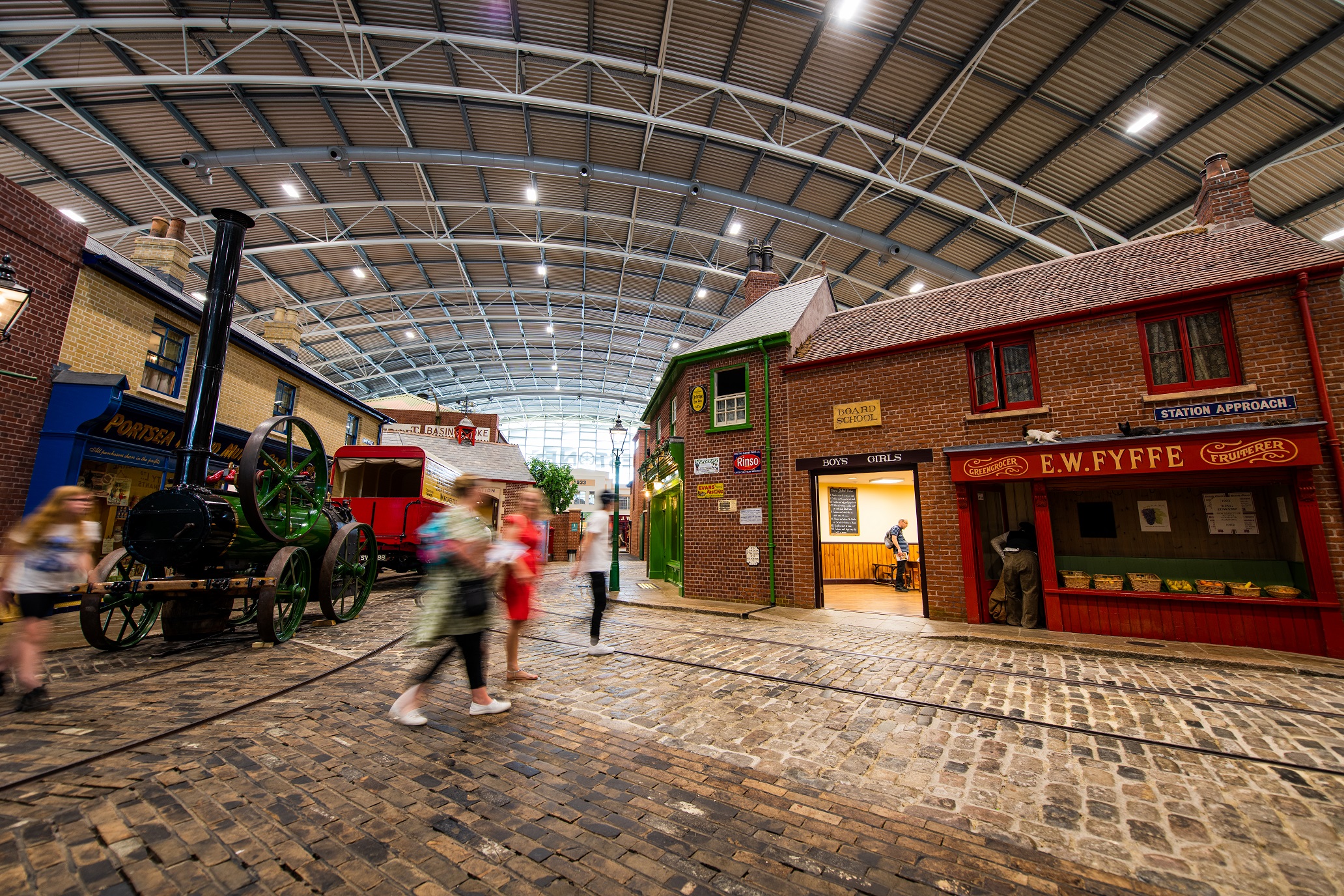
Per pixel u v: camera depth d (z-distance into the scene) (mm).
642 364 45812
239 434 12914
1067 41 13164
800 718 4207
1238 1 11180
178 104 16906
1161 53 12758
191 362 11664
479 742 3561
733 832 2559
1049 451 8070
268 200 22031
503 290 31656
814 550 10500
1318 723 4215
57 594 4176
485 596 4074
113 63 15320
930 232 21656
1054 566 8070
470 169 21844
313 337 34625
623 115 17281
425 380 48031
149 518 5750
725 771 3244
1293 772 3312
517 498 5262
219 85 16438
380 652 6121
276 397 14727
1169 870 2303
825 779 3170
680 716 4203
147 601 6266
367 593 8523
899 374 10000
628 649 6559
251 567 6891
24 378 7285
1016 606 8547
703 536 11945
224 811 2564
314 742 3455
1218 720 4273
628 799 2854
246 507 5891
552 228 26281
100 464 9953
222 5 14359
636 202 23500
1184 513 8141
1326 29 11188
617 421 12359
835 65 15523
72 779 2809
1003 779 3199
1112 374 8203
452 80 17469
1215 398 7504
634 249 27859
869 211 21500
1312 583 6660
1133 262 9164
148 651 5941
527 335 40312
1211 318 7785
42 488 8430
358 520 11844
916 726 4082
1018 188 17484
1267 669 5945
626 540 43438
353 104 18125
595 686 4949
